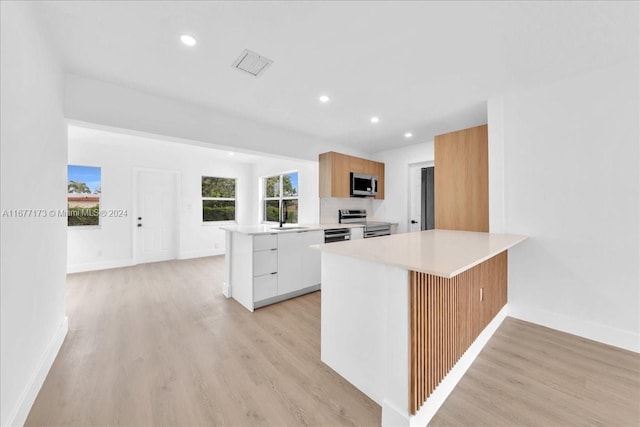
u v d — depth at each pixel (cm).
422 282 132
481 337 200
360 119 326
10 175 113
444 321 152
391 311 130
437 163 308
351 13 148
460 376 167
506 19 152
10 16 112
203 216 588
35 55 142
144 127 250
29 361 137
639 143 191
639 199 192
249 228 332
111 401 145
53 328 183
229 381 163
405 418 123
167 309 279
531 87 236
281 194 566
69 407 140
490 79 224
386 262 125
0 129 104
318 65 204
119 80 227
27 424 128
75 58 194
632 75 193
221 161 611
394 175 486
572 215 220
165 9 146
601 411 139
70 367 174
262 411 140
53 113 179
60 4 141
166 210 538
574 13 146
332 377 167
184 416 136
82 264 440
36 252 146
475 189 280
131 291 338
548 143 230
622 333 200
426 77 221
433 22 155
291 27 161
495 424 132
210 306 289
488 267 216
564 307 226
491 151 260
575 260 220
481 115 311
